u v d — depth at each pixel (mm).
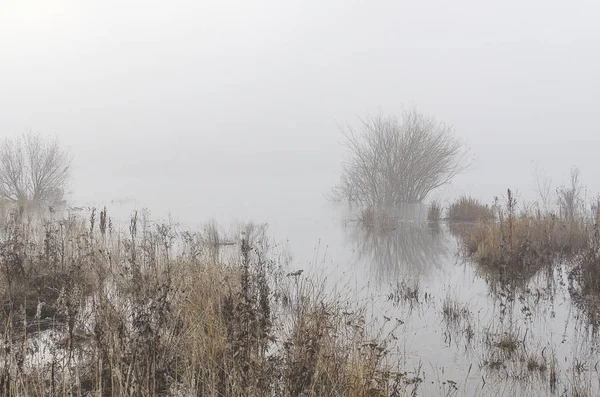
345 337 5789
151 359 4637
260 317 5906
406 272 11219
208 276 6840
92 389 4418
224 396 4242
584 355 6102
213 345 4840
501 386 5199
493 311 8047
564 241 13062
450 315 7684
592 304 7914
